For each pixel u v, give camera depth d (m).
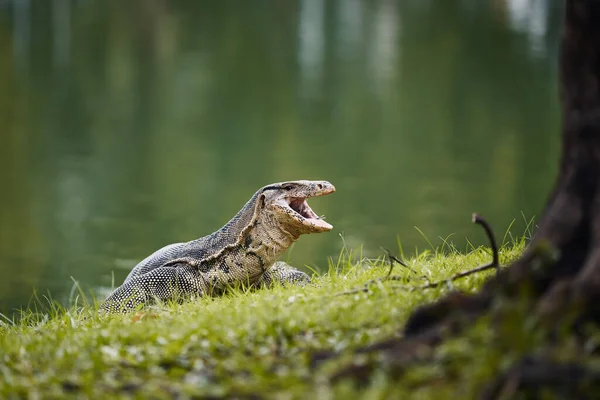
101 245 35.44
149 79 106.12
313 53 123.38
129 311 11.42
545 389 5.75
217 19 149.25
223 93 98.31
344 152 65.00
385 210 43.09
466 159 59.94
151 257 12.66
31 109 85.69
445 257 10.99
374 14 153.62
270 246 12.28
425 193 47.97
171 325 8.41
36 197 49.12
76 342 8.07
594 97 6.71
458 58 113.31
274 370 6.84
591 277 6.14
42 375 7.16
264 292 10.16
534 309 6.31
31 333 9.34
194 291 12.16
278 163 61.78
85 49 124.56
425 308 6.85
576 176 6.68
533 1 120.69
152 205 47.09
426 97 92.00
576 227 6.60
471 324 6.44
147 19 147.75
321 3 167.12
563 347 5.95
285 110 87.94
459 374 6.08
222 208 46.81
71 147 68.75
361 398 5.95
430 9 154.00
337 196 47.97
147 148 69.50
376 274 9.98
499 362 5.94
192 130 78.38
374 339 7.08
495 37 121.31
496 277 6.78
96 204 47.00
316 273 12.53
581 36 6.73
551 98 87.50
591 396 5.71
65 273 28.70
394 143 68.00
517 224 36.91
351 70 111.00
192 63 116.62
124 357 7.42
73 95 94.75
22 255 32.44
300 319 7.72
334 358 6.78
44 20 145.25
